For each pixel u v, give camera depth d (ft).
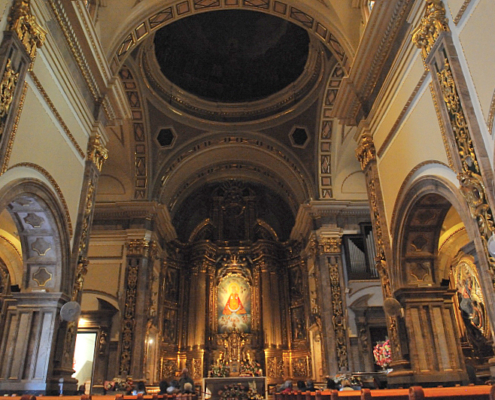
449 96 20.54
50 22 24.67
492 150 17.63
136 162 56.24
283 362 63.36
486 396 11.38
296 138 59.21
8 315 26.94
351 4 34.45
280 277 68.95
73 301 27.09
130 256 52.11
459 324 40.96
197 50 59.88
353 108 35.37
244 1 37.22
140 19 34.47
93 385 46.19
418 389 9.73
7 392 24.52
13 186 20.90
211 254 69.05
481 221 18.26
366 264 52.19
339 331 49.44
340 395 15.98
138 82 51.44
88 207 31.17
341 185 57.31
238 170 71.67
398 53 27.45
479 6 18.61
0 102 19.24
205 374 61.77
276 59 59.82
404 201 26.78
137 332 48.73
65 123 27.48
